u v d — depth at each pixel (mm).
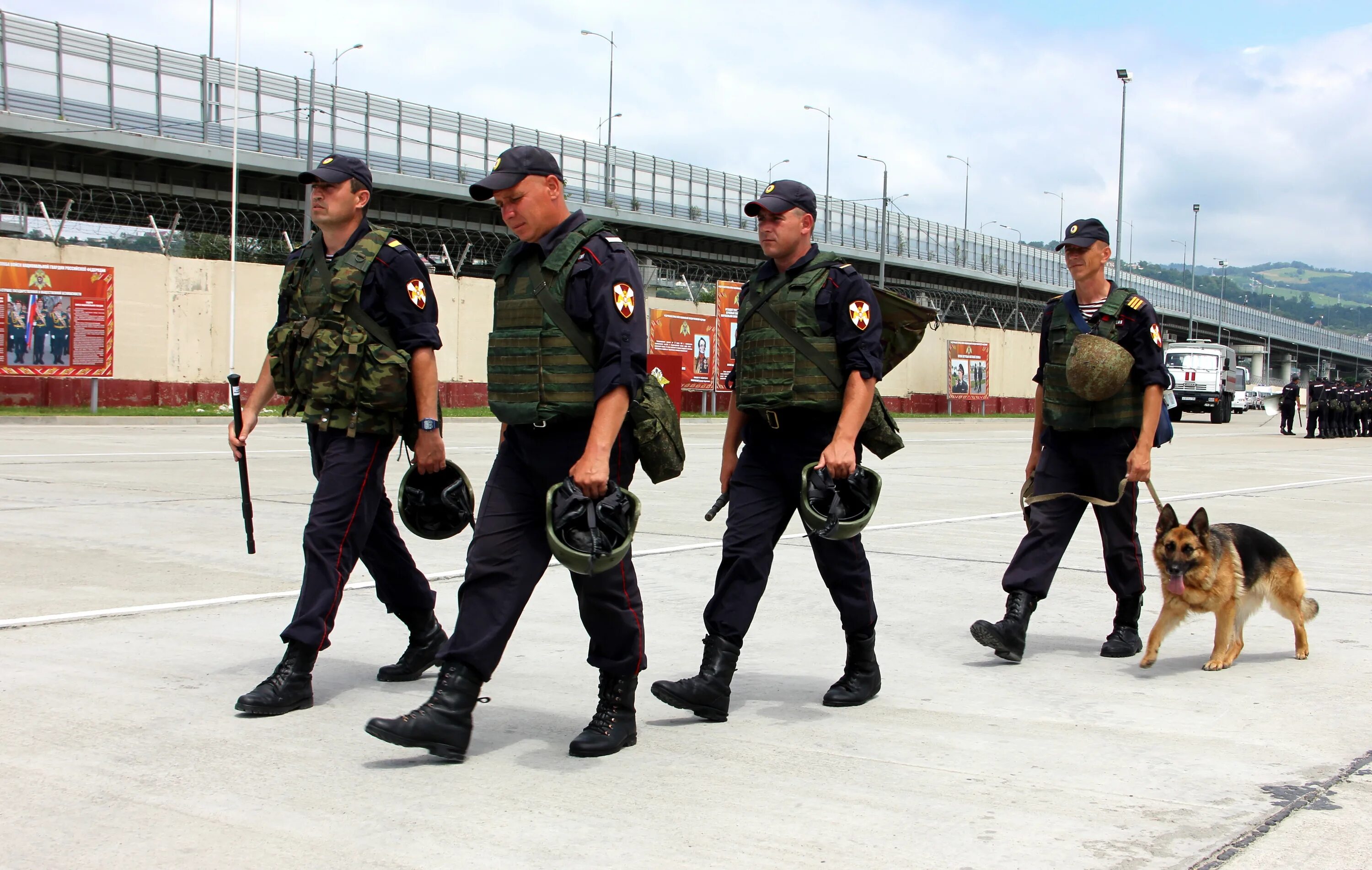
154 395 28969
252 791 3676
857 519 4430
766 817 3488
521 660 5492
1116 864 3156
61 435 20938
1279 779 3900
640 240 49938
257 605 6586
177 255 41250
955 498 13820
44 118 31844
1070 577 8250
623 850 3223
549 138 44406
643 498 12898
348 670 5285
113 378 28188
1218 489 15672
